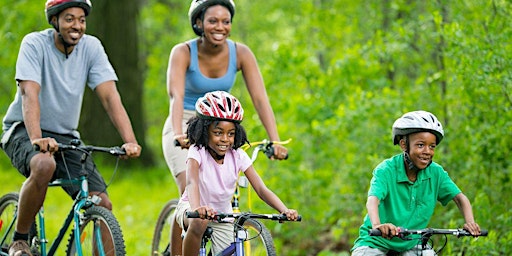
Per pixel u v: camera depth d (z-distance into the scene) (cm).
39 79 841
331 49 1664
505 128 1051
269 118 905
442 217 1074
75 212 832
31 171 816
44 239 876
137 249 1234
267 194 745
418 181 712
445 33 1064
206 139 732
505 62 1019
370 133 1209
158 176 2073
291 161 1285
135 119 2205
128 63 2211
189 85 895
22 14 2019
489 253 964
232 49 903
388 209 712
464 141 1137
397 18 1400
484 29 1117
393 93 1219
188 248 725
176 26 2644
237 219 697
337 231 1207
